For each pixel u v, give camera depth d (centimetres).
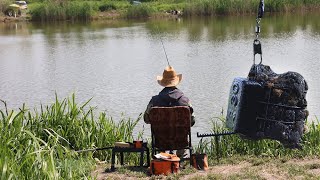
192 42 3794
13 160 780
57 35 4619
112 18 6241
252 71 857
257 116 847
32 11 6275
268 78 846
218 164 904
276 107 843
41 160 783
